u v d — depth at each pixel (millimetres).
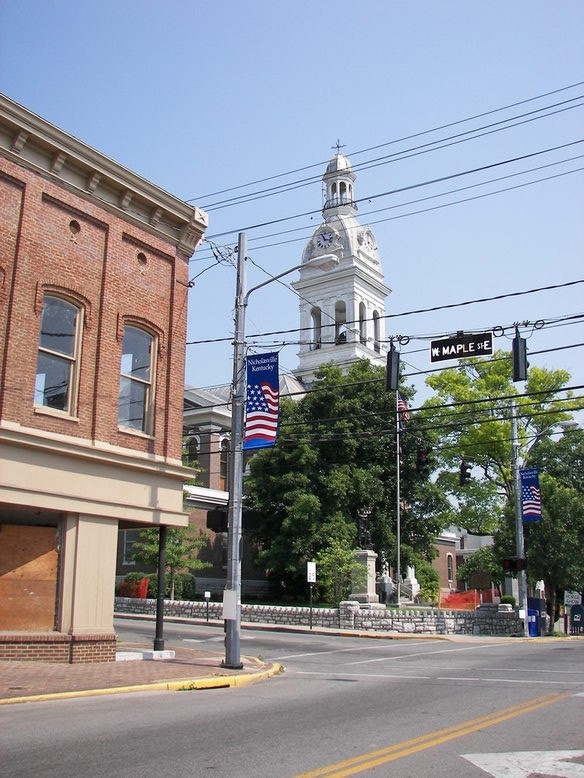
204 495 48156
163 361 19438
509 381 45906
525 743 8648
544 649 25312
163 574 18812
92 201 17969
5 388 15359
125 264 18656
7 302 15758
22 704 11406
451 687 14125
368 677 16219
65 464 16375
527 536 38906
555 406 46469
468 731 9359
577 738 8953
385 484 44656
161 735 8938
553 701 12008
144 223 19281
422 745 8477
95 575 16828
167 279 19922
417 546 46156
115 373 17922
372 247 79125
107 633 16812
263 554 41969
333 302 76375
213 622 33344
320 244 77812
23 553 16000
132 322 18734
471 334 18172
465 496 47938
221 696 12867
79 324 17375
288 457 42906
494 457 46625
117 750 8078
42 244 16641
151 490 18391
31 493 15570
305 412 44875
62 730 9180
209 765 7441
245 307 18516
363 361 46344
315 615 33625
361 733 9195
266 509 43500
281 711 11016
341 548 37781
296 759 7738
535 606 36750
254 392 17688
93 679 13797
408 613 32594
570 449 46625
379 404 44750
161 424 19062
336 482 41250
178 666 16547
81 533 16656
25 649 15516
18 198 16344
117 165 18328
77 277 17359
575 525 38844
